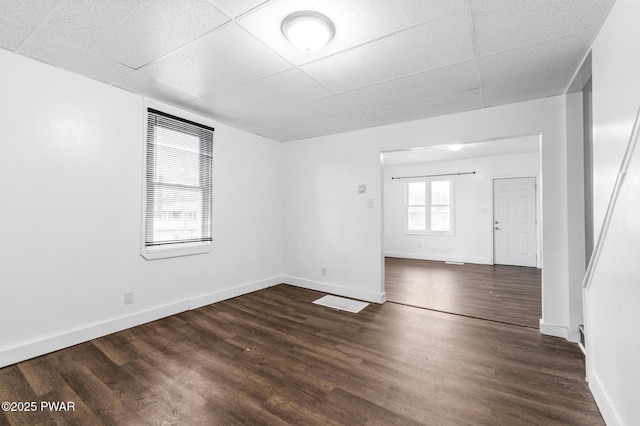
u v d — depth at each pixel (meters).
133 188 2.81
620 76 1.46
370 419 1.58
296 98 2.87
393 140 3.61
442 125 3.29
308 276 4.34
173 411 1.63
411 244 7.30
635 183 1.26
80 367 2.08
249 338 2.60
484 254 6.41
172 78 2.46
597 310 1.72
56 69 2.30
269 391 1.83
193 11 1.62
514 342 2.53
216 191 3.60
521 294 4.01
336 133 4.07
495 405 1.70
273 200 4.48
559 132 2.68
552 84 2.48
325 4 1.55
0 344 2.05
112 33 1.84
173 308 3.15
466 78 2.40
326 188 4.17
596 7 1.56
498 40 1.88
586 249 2.52
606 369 1.59
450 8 1.59
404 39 1.88
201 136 3.41
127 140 2.75
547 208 2.71
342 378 1.97
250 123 3.66
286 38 1.87
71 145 2.39
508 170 6.16
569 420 1.57
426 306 3.50
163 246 3.11
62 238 2.35
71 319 2.40
